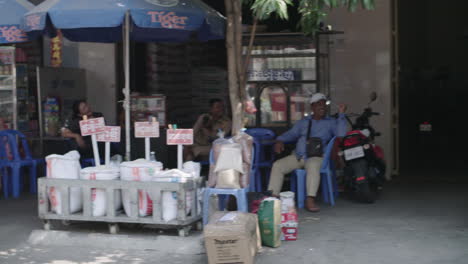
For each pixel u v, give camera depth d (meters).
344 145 7.51
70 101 9.56
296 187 7.85
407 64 15.70
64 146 8.65
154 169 5.82
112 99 9.99
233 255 4.95
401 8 15.66
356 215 6.88
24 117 9.62
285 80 8.46
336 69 9.12
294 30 9.11
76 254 5.57
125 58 6.50
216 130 8.39
